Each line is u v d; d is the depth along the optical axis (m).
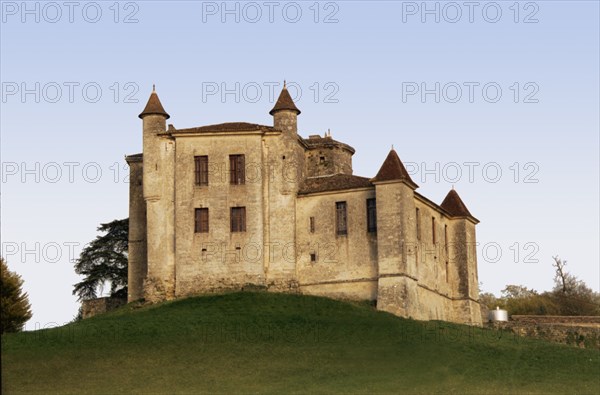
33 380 61.75
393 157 83.12
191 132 86.19
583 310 126.25
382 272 81.19
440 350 71.69
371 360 68.50
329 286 84.31
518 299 129.00
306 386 62.16
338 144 93.31
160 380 62.91
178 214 85.50
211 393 60.38
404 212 81.69
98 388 60.91
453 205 95.19
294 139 86.94
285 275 84.94
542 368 69.75
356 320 76.75
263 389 61.38
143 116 87.69
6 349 66.75
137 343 70.06
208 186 85.62
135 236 91.44
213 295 82.94
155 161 86.94
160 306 81.50
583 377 67.94
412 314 80.94
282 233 85.62
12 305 71.94
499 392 62.62
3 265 73.50
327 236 85.06
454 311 92.75
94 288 103.88
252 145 86.12
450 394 61.34
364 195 84.69
